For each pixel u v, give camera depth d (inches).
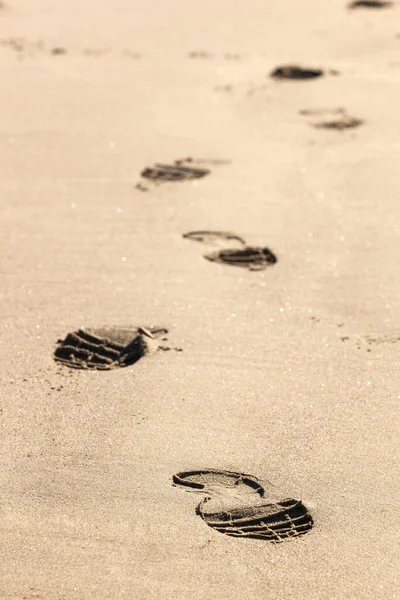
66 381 239.0
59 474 202.4
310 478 201.8
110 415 223.8
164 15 716.7
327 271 304.8
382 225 341.4
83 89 522.9
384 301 284.5
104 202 362.6
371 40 632.4
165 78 546.6
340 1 757.3
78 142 433.7
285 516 190.7
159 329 266.2
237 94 515.8
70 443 213.0
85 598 167.6
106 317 271.7
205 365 247.6
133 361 250.2
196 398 231.3
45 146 428.5
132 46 622.5
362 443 213.8
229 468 204.5
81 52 605.9
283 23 687.1
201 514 190.7
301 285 295.1
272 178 390.3
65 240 326.3
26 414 223.9
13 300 282.0
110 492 196.9
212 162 409.4
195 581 172.4
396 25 671.1
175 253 316.8
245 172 397.1
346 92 518.6
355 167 402.9
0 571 173.9
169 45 625.9
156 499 194.9
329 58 593.0
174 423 220.7
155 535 184.5
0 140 436.8
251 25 683.4
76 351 254.2
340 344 259.6
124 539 183.2
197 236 332.2
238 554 179.6
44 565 175.9
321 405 229.0
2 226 338.3
